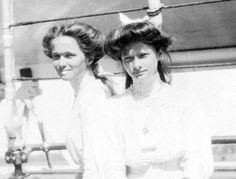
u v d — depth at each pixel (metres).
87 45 1.42
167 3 1.71
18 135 1.67
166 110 1.30
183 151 1.29
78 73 1.43
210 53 1.66
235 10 1.63
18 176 1.64
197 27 1.67
